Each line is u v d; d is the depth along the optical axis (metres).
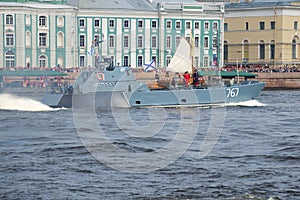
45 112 137.50
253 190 69.94
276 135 105.25
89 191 69.12
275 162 83.00
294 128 115.00
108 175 75.00
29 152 87.19
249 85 158.25
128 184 71.56
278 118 131.75
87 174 75.62
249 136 103.56
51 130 106.69
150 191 69.12
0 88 154.50
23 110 141.62
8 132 103.62
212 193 68.62
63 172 76.50
